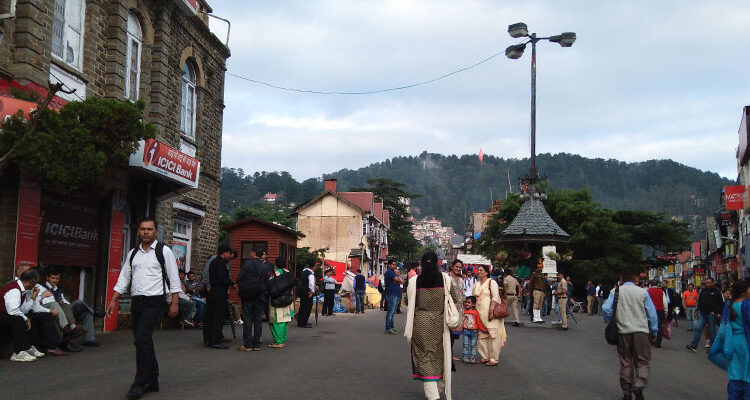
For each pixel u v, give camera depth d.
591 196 45.78
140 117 10.66
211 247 20.64
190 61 19.02
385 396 7.07
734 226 43.47
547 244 18.62
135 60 15.61
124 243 15.11
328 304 22.78
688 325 24.25
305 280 16.48
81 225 12.95
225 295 11.23
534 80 20.61
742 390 6.69
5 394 6.67
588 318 25.61
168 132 17.02
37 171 9.56
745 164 34.56
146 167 13.03
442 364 6.94
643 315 7.51
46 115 9.63
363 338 13.71
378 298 32.06
